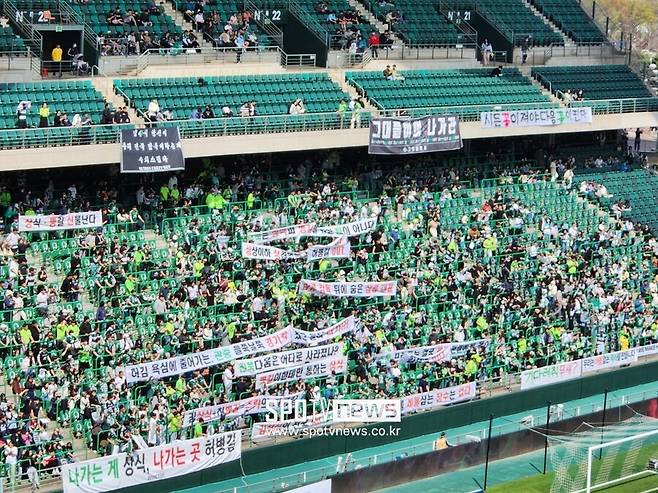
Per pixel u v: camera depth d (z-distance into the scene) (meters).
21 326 63.28
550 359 76.12
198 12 87.88
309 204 78.56
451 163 88.69
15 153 67.62
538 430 69.38
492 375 73.69
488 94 93.69
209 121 75.81
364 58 92.62
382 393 68.81
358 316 72.31
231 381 65.50
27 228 66.94
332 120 81.00
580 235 86.19
